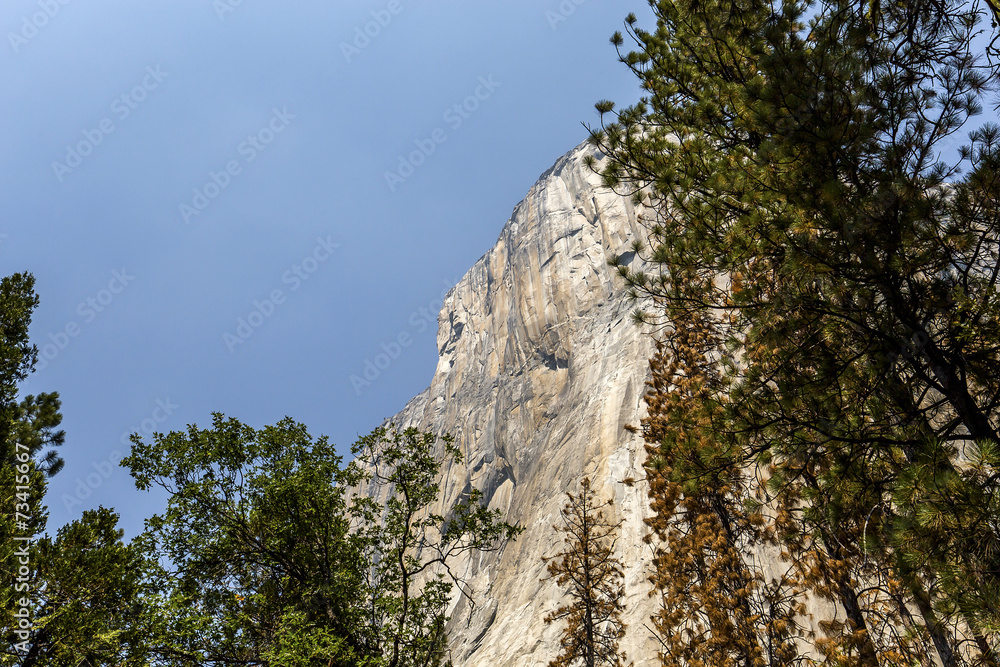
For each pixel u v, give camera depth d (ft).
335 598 45.68
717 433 27.25
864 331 23.75
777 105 25.12
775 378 25.82
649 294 32.09
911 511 19.29
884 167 23.67
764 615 44.29
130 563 45.29
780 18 30.04
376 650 44.14
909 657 33.71
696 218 29.50
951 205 21.95
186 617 41.65
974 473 18.63
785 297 24.38
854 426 24.61
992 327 22.03
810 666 42.34
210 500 47.44
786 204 24.76
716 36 31.81
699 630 49.03
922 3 24.73
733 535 48.57
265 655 40.37
